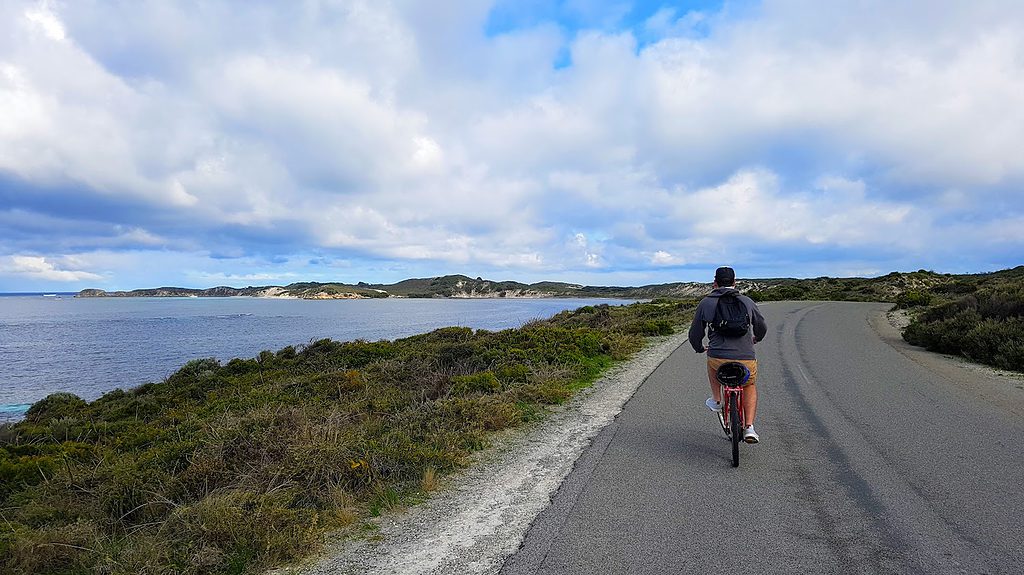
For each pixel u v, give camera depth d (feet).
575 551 12.09
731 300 18.17
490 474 17.87
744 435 17.58
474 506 15.14
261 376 55.21
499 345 47.52
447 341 67.67
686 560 11.53
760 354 43.86
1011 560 11.40
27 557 12.78
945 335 44.29
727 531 12.89
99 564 12.46
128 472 18.51
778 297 170.71
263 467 17.25
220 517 13.58
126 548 13.26
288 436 19.44
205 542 13.02
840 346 48.93
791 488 15.61
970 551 11.80
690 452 19.24
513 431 23.34
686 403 27.04
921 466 17.37
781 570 11.05
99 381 83.66
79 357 111.34
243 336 152.66
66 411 50.93
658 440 20.77
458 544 12.80
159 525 14.82
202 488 16.88
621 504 14.66
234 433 20.35
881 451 18.97
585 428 23.03
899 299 104.32
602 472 17.30
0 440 34.01
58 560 13.29
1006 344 37.86
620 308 119.44
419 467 18.10
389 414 27.09
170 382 59.47
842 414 24.41
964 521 13.30
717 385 19.01
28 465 23.25
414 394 32.04
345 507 15.01
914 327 51.37
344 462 17.17
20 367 97.86
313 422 22.99
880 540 12.34
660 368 38.04
